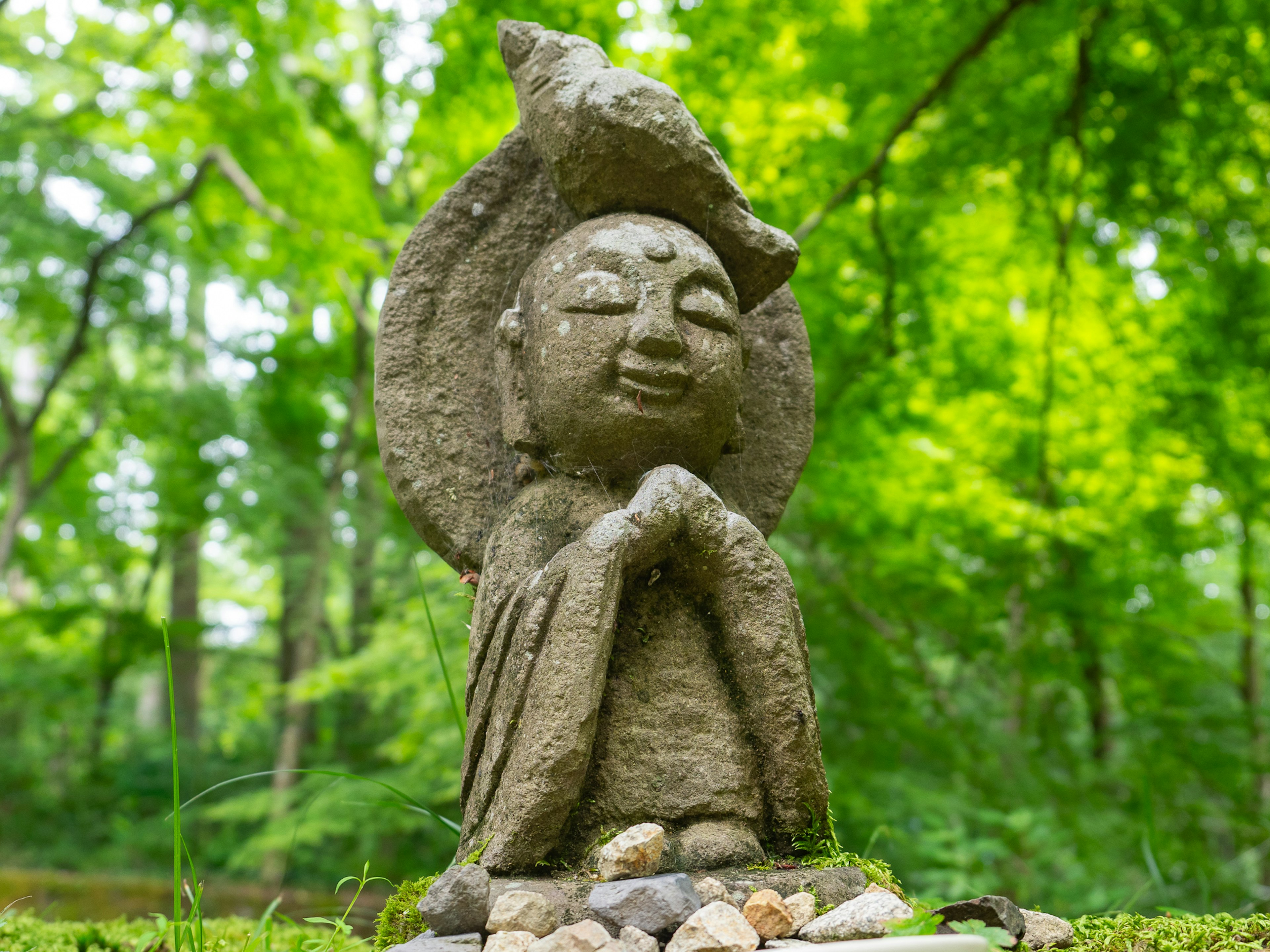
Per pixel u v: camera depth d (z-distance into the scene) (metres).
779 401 2.61
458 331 2.44
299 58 8.88
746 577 2.03
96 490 12.30
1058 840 5.19
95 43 8.59
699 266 2.18
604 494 2.21
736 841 1.93
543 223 2.52
